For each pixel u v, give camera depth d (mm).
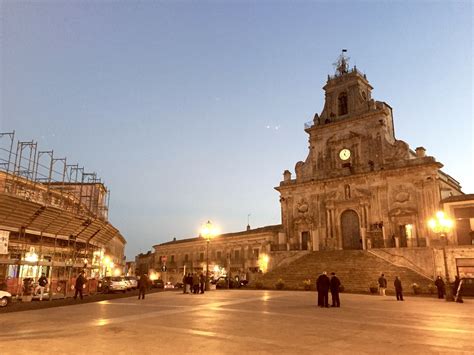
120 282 32781
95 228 32219
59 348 8258
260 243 56375
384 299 23953
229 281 39750
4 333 10141
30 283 24766
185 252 70625
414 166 40219
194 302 19609
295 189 49406
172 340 9172
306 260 41250
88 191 40406
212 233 30156
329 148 48375
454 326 11867
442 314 15273
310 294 26953
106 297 25328
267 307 17094
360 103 47469
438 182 39156
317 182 47312
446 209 36375
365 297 25531
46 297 25453
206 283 30203
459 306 19219
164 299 21688
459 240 34969
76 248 33000
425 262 35000
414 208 39656
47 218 25562
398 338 9672
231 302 19594
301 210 48188
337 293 17828
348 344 8844
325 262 39250
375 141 44688
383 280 28141
